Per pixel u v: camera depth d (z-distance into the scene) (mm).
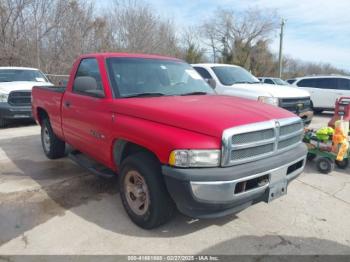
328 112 16422
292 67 61906
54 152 5863
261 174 3055
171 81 4348
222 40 50500
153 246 3180
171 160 2912
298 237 3387
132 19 27812
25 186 4629
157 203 3211
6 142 7422
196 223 3605
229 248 3168
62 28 22719
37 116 6195
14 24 20734
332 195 4508
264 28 48812
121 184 3654
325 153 5453
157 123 3189
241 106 3535
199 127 2932
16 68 10891
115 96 3762
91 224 3580
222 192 2857
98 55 4273
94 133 4039
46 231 3426
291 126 3502
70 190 4504
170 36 32438
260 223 3652
